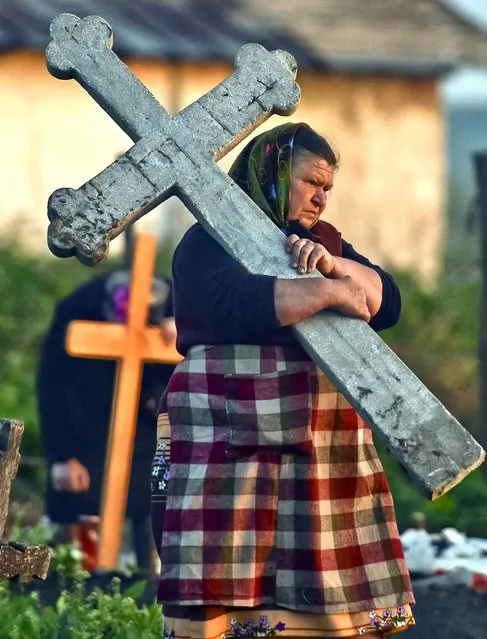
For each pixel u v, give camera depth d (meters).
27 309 31.72
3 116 43.47
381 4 50.66
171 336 17.12
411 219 47.81
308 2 50.06
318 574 9.59
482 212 20.59
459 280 38.66
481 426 20.38
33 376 28.64
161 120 9.80
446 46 47.94
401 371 9.48
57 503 17.92
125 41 43.41
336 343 9.52
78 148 44.00
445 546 16.11
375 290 10.16
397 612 9.80
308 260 9.64
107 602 13.17
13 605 13.15
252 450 9.72
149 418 17.61
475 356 30.86
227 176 9.77
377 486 10.02
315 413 9.83
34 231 40.53
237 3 48.22
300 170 10.18
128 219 9.65
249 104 9.93
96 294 18.00
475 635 13.73
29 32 42.69
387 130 47.84
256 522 9.65
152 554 17.59
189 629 9.62
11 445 10.24
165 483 10.19
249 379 9.80
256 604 9.59
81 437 17.77
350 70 47.31
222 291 9.69
